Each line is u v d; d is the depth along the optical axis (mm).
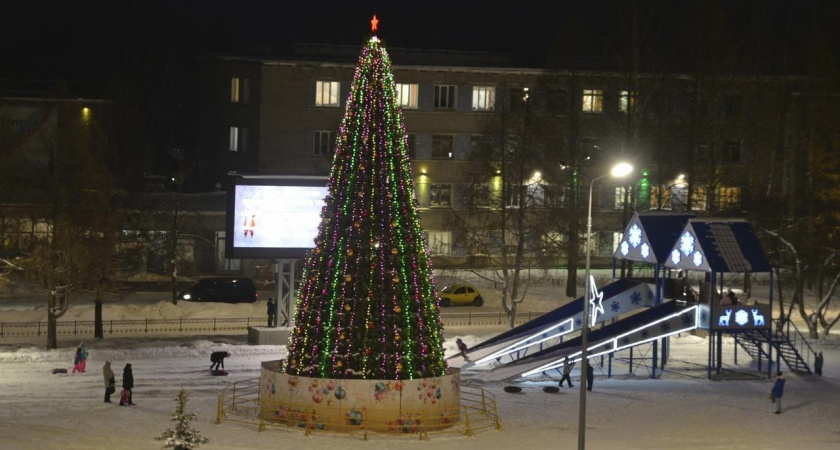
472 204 72938
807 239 74188
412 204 38531
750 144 81688
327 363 37469
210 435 35438
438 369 38438
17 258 56875
